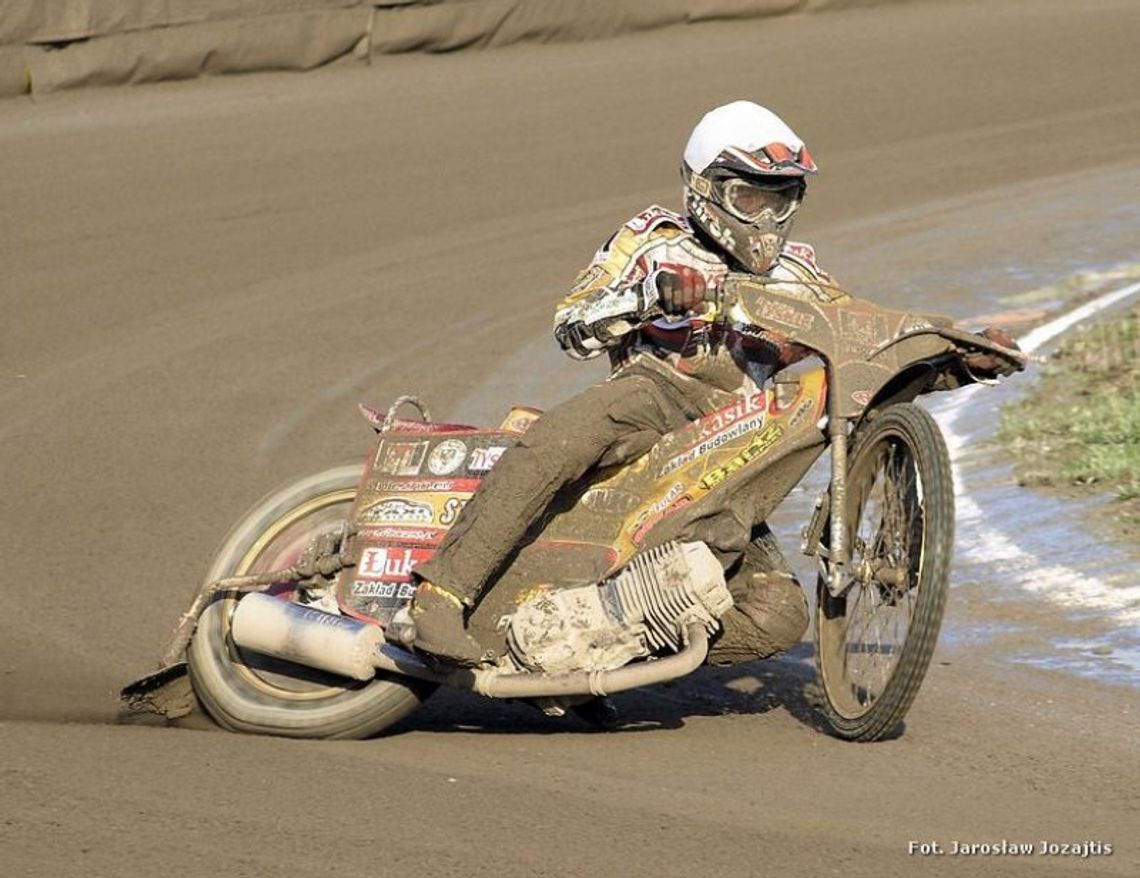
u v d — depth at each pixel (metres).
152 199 33.94
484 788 9.52
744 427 10.80
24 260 30.20
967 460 18.20
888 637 11.46
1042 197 32.75
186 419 21.91
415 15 45.00
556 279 29.02
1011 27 48.56
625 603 10.71
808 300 10.55
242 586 11.82
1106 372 20.47
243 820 8.76
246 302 28.00
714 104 41.16
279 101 41.53
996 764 10.34
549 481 10.67
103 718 12.12
